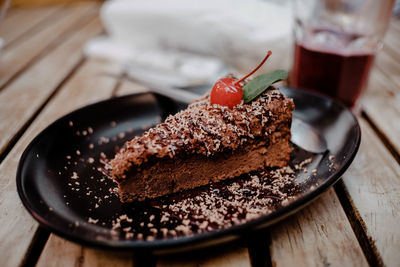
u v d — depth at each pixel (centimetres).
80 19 65
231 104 25
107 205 22
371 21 30
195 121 25
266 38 38
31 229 21
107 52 46
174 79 40
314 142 26
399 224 21
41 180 23
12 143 30
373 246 20
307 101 29
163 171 23
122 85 39
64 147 26
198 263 20
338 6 32
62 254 20
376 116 32
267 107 25
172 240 17
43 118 33
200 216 21
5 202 23
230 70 41
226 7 39
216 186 24
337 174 21
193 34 41
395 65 41
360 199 23
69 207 21
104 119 29
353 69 30
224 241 18
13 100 36
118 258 20
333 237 21
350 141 24
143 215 22
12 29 60
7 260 20
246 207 22
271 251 20
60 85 40
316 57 31
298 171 24
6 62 46
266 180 24
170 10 41
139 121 30
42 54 48
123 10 44
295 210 19
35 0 75
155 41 45
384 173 25
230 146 24
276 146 25
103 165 26
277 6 42
